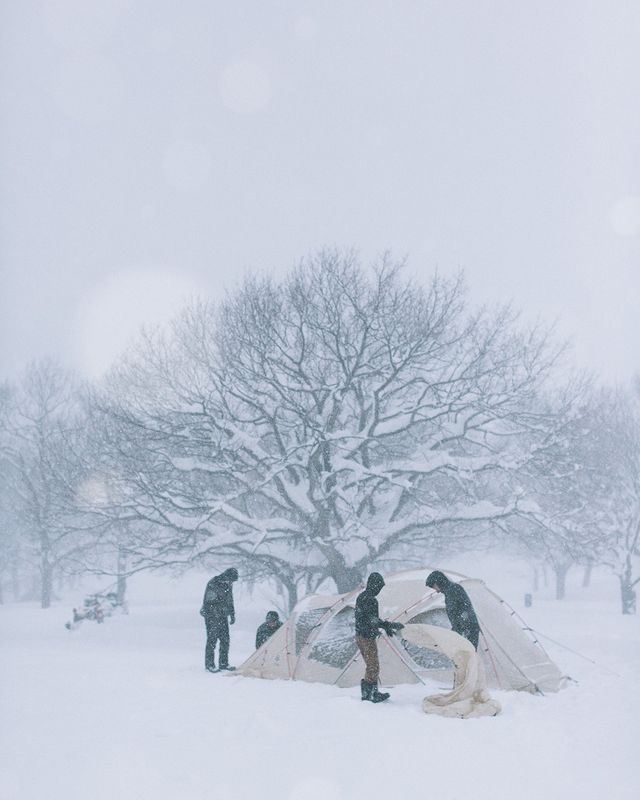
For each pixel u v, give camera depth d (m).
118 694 9.97
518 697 9.77
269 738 7.25
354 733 7.48
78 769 6.21
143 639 24.03
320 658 11.34
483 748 6.98
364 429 26.94
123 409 26.69
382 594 11.38
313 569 26.28
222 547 25.59
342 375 26.88
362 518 27.16
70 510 26.70
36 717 8.27
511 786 5.84
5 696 9.59
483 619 10.86
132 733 7.46
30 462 43.69
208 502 26.02
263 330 27.16
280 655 11.86
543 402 29.64
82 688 10.48
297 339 27.45
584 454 29.42
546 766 6.38
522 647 10.84
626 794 5.59
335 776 6.07
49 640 23.94
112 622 31.81
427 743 7.11
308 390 26.34
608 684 11.11
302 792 5.67
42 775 6.05
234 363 27.22
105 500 26.39
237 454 26.17
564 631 22.95
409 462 26.14
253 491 25.38
